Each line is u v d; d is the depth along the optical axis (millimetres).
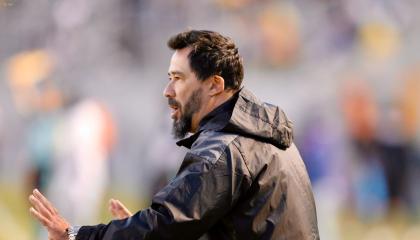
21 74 48094
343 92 44875
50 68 49125
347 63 48906
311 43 49781
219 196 10047
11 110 46250
